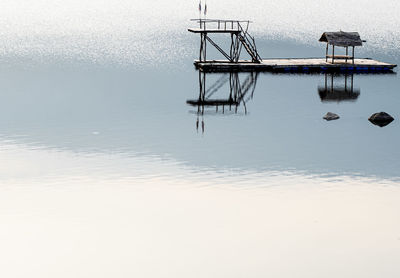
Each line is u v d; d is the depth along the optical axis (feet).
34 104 282.15
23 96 296.51
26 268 145.07
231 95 314.55
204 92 319.47
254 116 273.95
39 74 347.36
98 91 312.29
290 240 157.99
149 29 547.49
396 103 301.84
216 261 148.97
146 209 173.37
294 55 442.09
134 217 168.66
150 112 275.59
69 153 216.33
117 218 167.73
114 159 211.20
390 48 476.13
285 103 299.17
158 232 161.38
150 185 189.47
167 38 498.28
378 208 176.04
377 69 388.37
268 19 629.10
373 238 159.12
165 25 576.61
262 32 545.03
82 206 174.09
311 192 186.91
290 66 383.65
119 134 240.32
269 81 349.82
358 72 381.19
